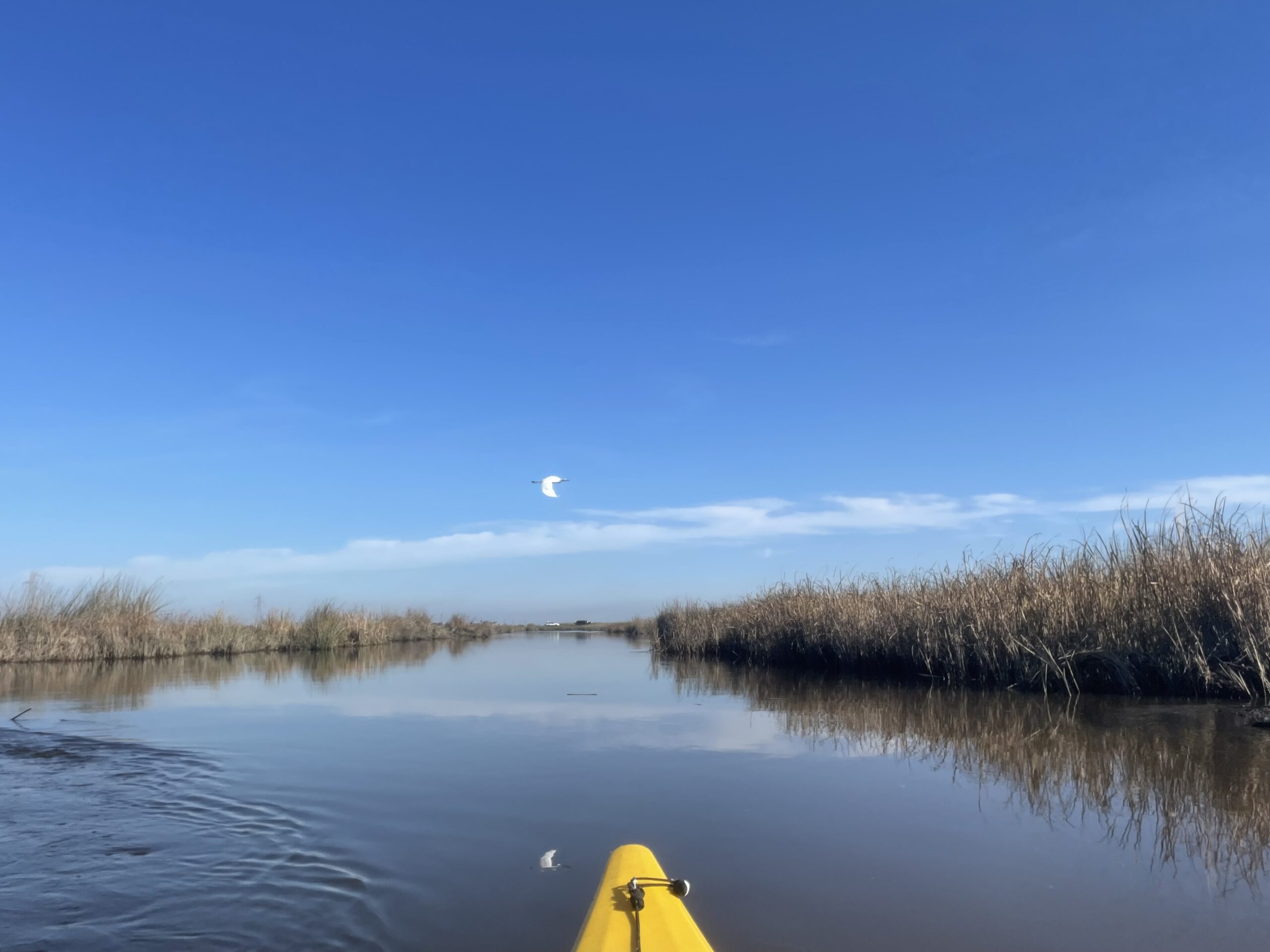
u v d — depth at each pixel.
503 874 4.54
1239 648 9.86
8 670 20.22
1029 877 4.41
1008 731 8.60
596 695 13.26
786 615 19.11
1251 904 4.00
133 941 3.69
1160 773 6.54
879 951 3.54
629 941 3.17
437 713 11.19
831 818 5.59
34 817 5.74
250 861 4.77
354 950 3.56
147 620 26.02
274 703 12.57
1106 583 11.73
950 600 13.95
